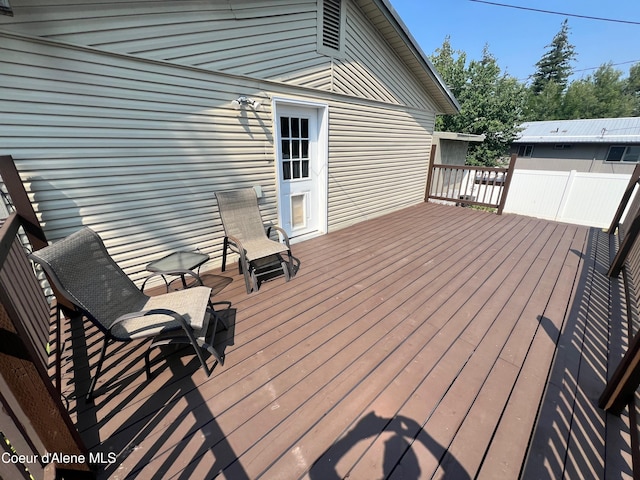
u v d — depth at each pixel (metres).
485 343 2.06
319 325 2.25
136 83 2.41
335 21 3.72
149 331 1.64
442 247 4.00
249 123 3.22
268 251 2.85
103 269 1.83
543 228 4.98
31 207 2.03
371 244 4.13
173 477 1.23
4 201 2.25
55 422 1.09
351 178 4.82
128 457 1.30
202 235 3.15
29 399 1.01
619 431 1.44
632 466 1.25
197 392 1.64
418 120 6.00
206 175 3.03
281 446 1.35
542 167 14.50
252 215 3.24
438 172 7.04
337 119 4.21
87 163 2.32
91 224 2.44
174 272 2.18
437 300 2.62
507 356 1.94
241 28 2.90
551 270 3.29
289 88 3.48
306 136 4.04
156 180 2.71
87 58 2.16
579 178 7.44
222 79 2.90
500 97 13.29
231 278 3.09
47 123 2.09
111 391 1.65
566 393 1.66
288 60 3.35
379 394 1.63
